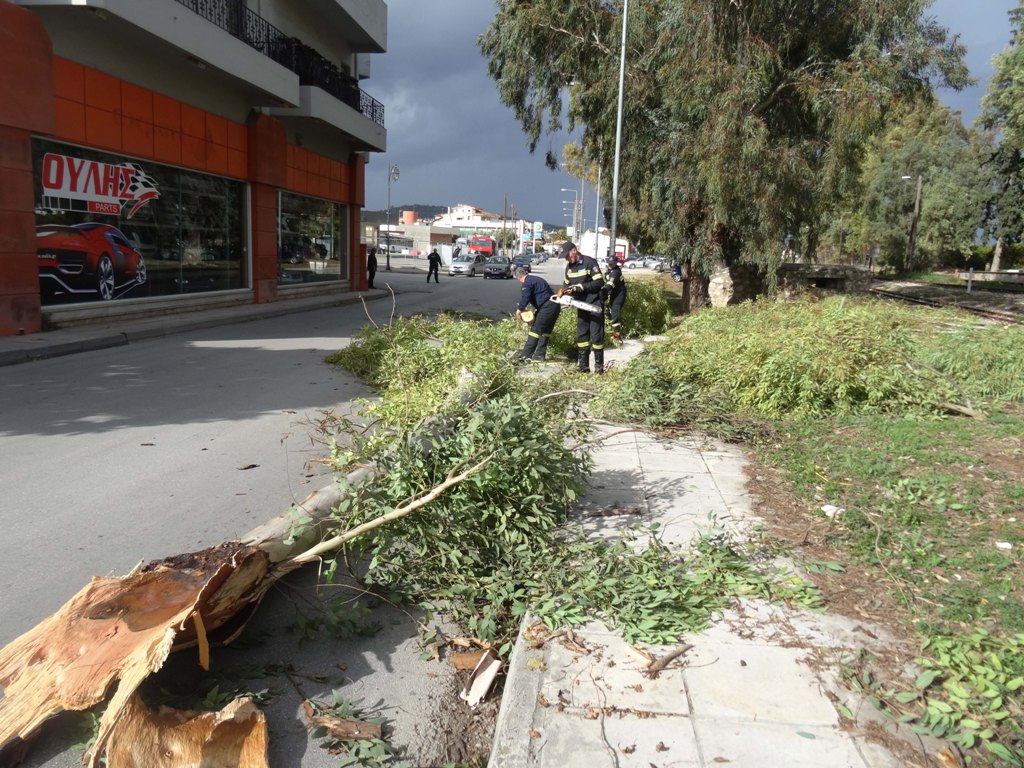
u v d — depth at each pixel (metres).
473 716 3.28
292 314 20.89
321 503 4.22
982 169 56.84
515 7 20.17
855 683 3.02
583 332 10.72
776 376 7.69
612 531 4.74
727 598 3.76
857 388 7.88
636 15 18.77
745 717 2.85
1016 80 36.28
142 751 2.60
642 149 19.75
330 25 26.33
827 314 10.40
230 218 20.84
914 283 42.31
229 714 2.77
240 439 7.18
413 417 6.15
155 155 16.80
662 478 5.85
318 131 25.98
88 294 15.20
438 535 3.98
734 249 19.88
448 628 3.89
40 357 11.60
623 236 25.45
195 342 14.14
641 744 2.70
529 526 4.47
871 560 4.18
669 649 3.31
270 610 3.99
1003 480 5.41
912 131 61.66
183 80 17.69
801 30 17.89
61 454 6.55
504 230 104.44
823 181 17.41
